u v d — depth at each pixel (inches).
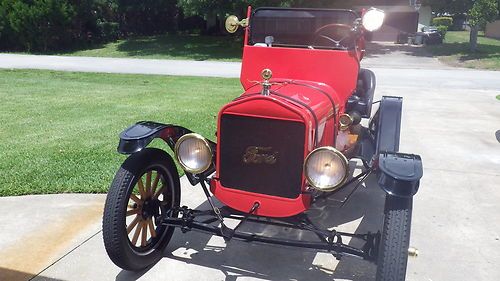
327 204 176.1
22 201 174.7
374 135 169.9
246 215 127.0
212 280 126.3
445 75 649.6
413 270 132.8
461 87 536.4
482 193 192.2
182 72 671.1
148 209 132.0
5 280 123.9
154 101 402.3
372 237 115.2
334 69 154.6
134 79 585.0
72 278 125.8
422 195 188.9
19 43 1053.2
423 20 1385.3
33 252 138.3
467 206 178.5
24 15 1003.3
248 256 139.3
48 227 154.3
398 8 1234.0
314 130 122.2
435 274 131.1
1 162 217.5
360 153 161.0
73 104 386.0
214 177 130.3
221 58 869.2
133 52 978.7
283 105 117.1
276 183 122.5
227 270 131.5
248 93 135.6
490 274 131.6
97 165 214.7
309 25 161.9
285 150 119.7
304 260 137.9
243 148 123.6
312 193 121.7
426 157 242.1
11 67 717.9
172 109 360.2
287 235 152.9
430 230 157.8
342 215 168.9
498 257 141.0
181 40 1144.8
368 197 185.2
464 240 151.3
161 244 135.8
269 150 121.0
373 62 836.0
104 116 332.2
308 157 111.5
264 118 119.6
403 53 988.6
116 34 1190.9
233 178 126.7
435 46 1121.4
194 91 474.0
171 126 131.1
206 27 1299.2
